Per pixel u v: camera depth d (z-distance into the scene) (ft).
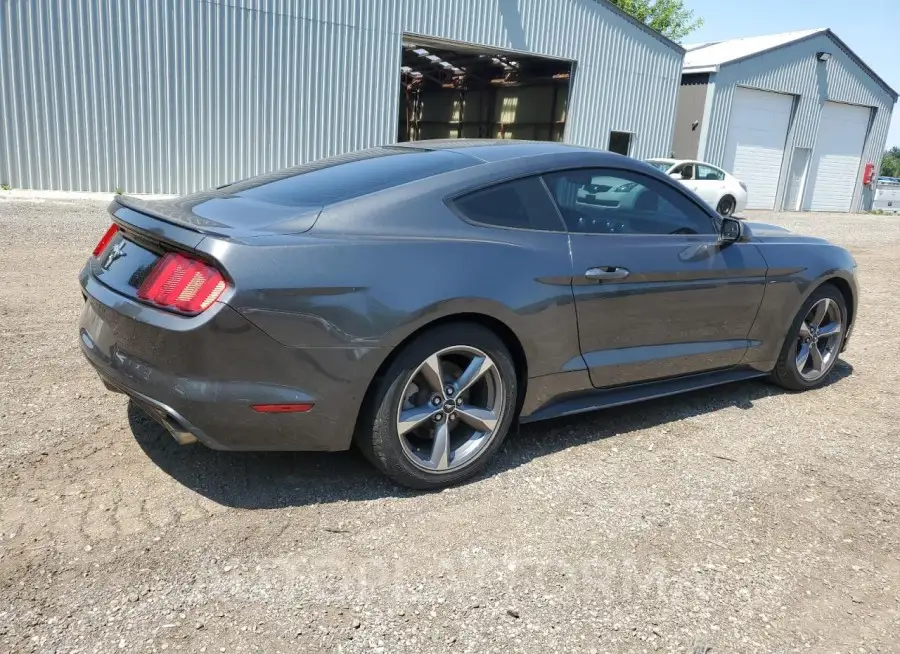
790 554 8.82
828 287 14.64
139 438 10.68
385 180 9.97
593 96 67.05
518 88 84.43
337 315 8.52
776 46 79.30
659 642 7.14
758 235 14.05
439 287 9.12
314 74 51.16
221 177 48.96
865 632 7.49
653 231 12.00
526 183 10.59
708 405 13.93
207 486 9.53
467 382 9.78
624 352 11.57
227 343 8.11
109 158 44.70
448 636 7.04
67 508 8.75
